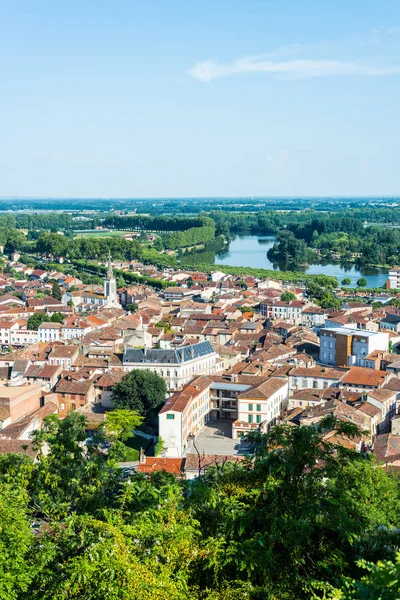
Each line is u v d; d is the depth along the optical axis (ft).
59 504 215.31
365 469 227.40
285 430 168.96
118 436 476.95
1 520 170.40
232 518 160.04
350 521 154.61
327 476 165.27
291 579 149.38
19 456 323.78
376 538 160.66
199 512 173.58
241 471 186.60
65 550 157.48
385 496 221.87
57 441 354.13
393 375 599.57
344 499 164.55
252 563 146.92
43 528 212.43
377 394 527.81
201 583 151.94
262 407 529.45
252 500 166.40
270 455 166.40
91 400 601.21
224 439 527.40
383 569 108.58
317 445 167.02
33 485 259.19
